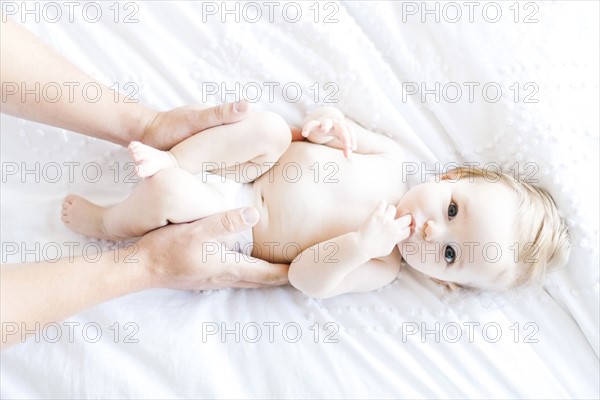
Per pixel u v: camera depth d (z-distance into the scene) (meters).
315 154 1.05
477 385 1.04
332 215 1.05
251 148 0.97
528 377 1.05
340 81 1.07
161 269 0.92
